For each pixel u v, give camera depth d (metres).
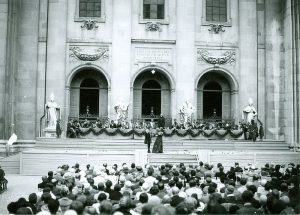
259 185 13.00
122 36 34.78
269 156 26.45
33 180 21.92
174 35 35.53
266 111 35.19
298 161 26.67
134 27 35.31
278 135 34.97
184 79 35.00
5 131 30.64
